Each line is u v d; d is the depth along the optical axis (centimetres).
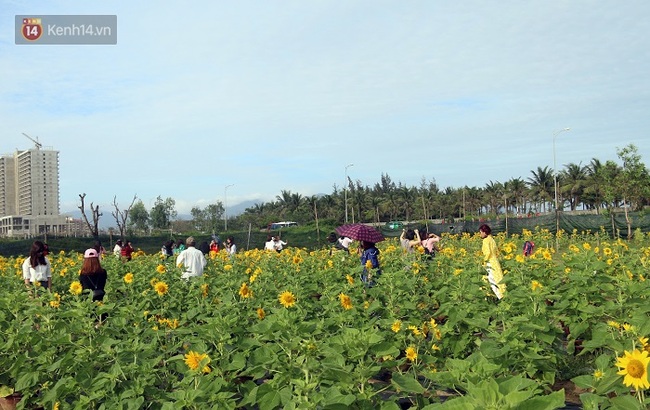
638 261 1027
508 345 481
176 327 641
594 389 408
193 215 9050
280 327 502
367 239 1012
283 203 10488
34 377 516
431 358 509
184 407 409
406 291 782
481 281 833
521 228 3672
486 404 279
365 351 422
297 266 1150
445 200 9381
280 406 416
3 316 657
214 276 1161
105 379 459
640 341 464
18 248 3153
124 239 3775
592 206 7831
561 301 675
